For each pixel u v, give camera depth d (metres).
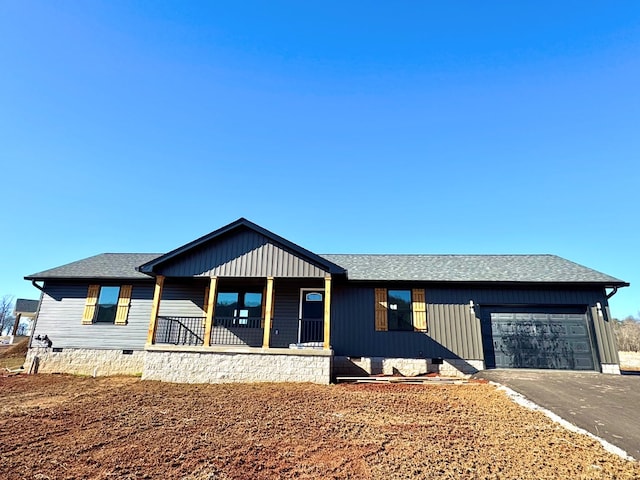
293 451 5.81
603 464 5.26
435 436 6.44
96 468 5.19
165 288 15.03
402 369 13.68
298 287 14.73
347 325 14.30
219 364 11.83
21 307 34.06
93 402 8.88
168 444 6.08
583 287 13.90
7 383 12.08
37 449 5.85
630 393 9.01
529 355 13.66
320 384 11.18
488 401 8.78
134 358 14.48
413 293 14.45
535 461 5.39
